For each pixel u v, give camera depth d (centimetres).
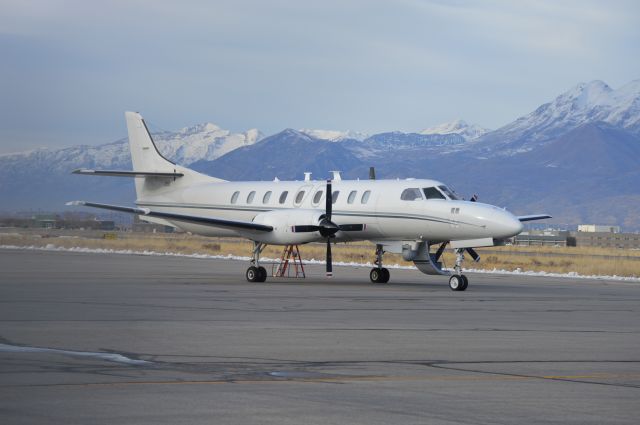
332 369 2328
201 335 3009
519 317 3825
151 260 9838
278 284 5997
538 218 6950
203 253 12400
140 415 1759
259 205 7062
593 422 1739
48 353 2542
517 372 2309
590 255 13375
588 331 3300
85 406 1825
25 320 3412
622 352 2712
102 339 2867
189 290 5181
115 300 4369
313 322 3481
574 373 2302
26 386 2027
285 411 1809
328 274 6212
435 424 1714
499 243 5838
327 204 6125
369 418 1758
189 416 1758
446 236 5962
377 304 4409
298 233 6084
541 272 8406
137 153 8088
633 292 5700
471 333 3181
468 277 7538
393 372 2291
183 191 7706
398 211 6147
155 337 2936
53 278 6112
